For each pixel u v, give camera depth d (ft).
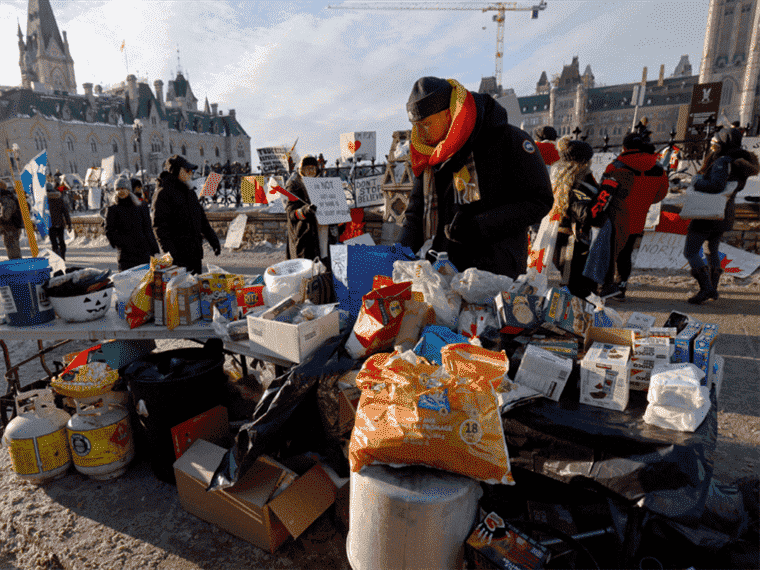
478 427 4.52
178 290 8.12
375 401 4.90
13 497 7.66
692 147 28.27
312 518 6.25
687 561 4.87
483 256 7.59
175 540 6.57
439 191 7.86
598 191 13.48
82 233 51.47
